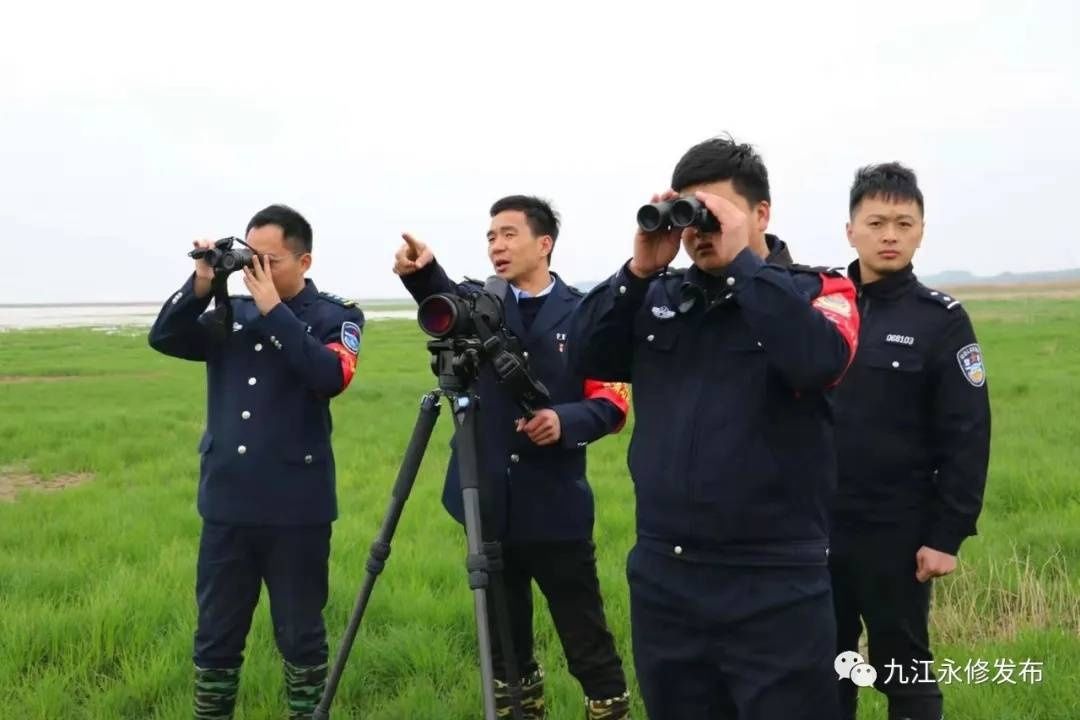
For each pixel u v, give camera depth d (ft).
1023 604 17.90
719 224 8.34
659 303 9.38
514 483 12.32
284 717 14.02
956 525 11.14
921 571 11.35
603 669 12.54
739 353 8.78
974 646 16.38
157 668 15.08
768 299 8.17
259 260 12.28
